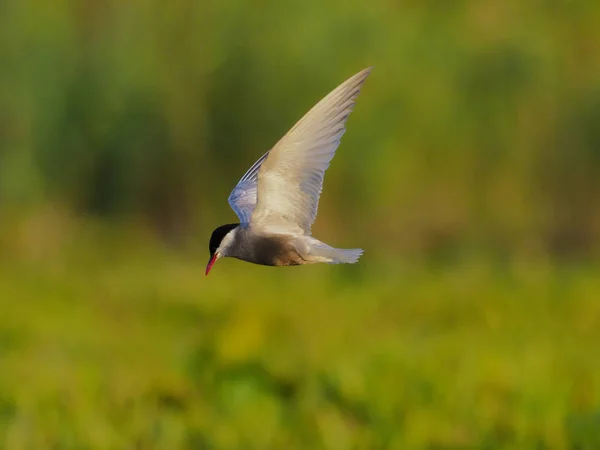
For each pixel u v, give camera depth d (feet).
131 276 52.44
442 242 62.85
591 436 24.88
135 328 40.88
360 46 61.00
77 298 46.78
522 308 43.14
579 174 64.95
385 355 31.53
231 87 62.54
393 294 46.68
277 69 61.57
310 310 41.96
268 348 32.81
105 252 60.75
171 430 25.82
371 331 39.37
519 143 64.08
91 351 36.35
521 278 50.67
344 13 61.16
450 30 63.31
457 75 63.00
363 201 62.03
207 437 25.59
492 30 64.18
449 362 31.65
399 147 61.98
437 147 62.75
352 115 61.16
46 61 63.31
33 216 62.54
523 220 64.13
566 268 58.03
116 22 63.62
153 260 58.80
